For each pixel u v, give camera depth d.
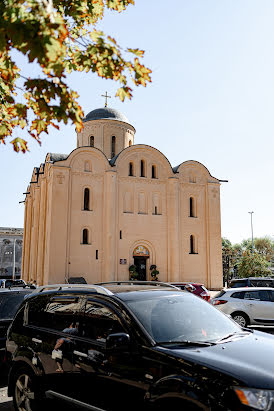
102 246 33.53
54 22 3.53
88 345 4.91
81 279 31.23
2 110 5.66
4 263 64.62
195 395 3.73
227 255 61.66
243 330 5.46
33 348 5.67
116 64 4.27
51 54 3.56
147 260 35.19
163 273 35.12
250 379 3.67
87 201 34.50
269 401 3.54
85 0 5.59
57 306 5.73
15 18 3.46
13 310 9.06
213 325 5.22
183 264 35.88
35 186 42.72
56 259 31.56
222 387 3.66
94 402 4.64
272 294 15.31
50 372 5.29
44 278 33.22
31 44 3.52
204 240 37.16
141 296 5.27
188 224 36.75
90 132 40.84
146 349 4.35
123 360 4.45
